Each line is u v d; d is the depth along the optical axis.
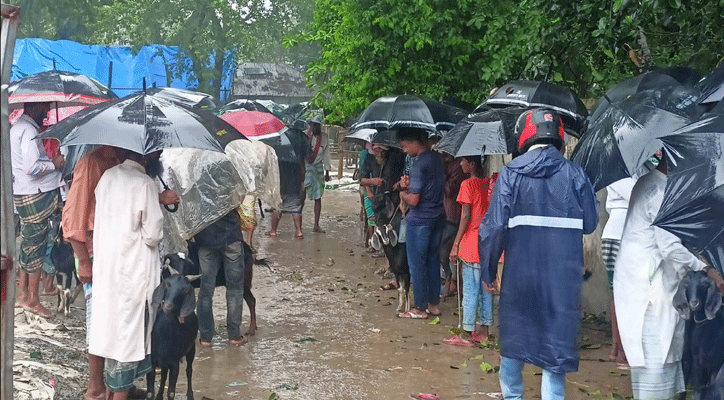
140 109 5.40
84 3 25.12
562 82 9.20
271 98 37.06
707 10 6.74
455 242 7.81
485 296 7.81
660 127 5.10
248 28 24.38
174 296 5.32
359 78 11.87
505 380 5.35
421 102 8.61
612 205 6.81
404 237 8.89
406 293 9.01
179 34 23.61
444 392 6.41
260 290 10.40
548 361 5.03
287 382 6.66
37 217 7.87
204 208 7.07
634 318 5.16
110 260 5.27
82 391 6.16
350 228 16.08
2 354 2.51
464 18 11.41
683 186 4.40
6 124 2.50
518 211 5.13
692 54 7.34
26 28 25.06
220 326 8.52
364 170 11.69
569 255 5.06
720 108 4.57
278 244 14.00
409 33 11.25
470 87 11.79
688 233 4.34
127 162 5.45
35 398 5.75
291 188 14.29
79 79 8.13
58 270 8.28
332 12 14.73
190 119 5.48
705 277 4.90
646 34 7.59
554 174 5.10
